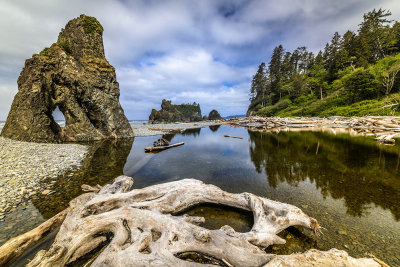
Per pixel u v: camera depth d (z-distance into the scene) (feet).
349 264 8.41
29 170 25.04
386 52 183.32
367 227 13.03
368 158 33.60
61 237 10.62
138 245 9.50
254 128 115.85
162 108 247.09
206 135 83.66
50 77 55.31
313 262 8.41
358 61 174.40
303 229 13.30
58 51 59.82
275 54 259.39
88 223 11.36
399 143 46.50
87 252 10.89
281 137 66.08
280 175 25.72
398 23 185.26
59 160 31.94
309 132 77.46
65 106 61.21
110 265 8.41
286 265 8.23
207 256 9.96
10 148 35.73
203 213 16.11
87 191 19.67
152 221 11.79
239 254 9.45
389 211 15.26
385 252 10.41
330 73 206.69
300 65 273.75
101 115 69.21
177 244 10.02
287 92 237.66
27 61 54.54
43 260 8.71
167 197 15.72
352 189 20.20
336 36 253.44
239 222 14.70
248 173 27.09
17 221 13.70
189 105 405.18
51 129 57.62
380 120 74.59
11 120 51.39
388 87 118.73
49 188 20.42
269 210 14.29
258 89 293.64
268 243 11.01
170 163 33.83
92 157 37.58
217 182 23.38
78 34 67.00
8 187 19.19
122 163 33.37
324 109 153.58
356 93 136.46
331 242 11.59
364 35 184.96
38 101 51.67
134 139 70.69
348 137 59.47
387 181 22.49
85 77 63.36
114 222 11.80
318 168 28.45
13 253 9.88
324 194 19.04
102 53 72.18
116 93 74.28
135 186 22.25
